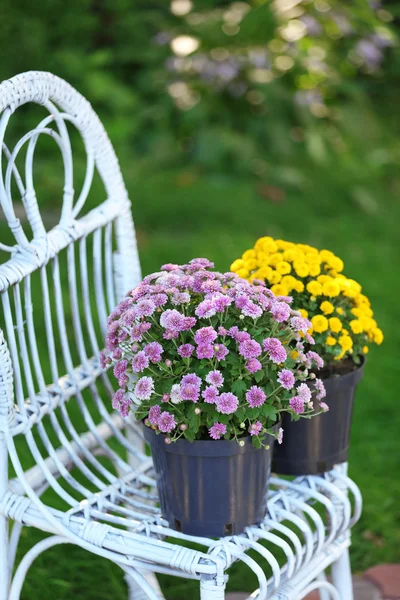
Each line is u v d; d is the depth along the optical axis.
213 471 1.54
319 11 6.57
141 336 1.56
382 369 3.55
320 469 1.84
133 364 1.53
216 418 1.52
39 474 1.74
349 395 1.84
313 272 1.90
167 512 1.62
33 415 1.70
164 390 1.54
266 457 1.60
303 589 1.74
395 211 5.77
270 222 5.31
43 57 6.18
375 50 6.65
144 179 5.82
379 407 3.25
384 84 7.25
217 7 6.91
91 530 1.57
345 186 5.95
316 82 6.69
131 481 1.82
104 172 2.04
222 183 5.87
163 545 1.53
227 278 1.67
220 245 4.80
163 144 6.22
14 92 1.64
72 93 1.87
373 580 2.32
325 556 1.83
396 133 6.98
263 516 1.65
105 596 2.24
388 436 3.07
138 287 1.65
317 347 1.86
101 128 1.99
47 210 5.07
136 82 6.77
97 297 2.03
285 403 1.63
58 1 6.39
